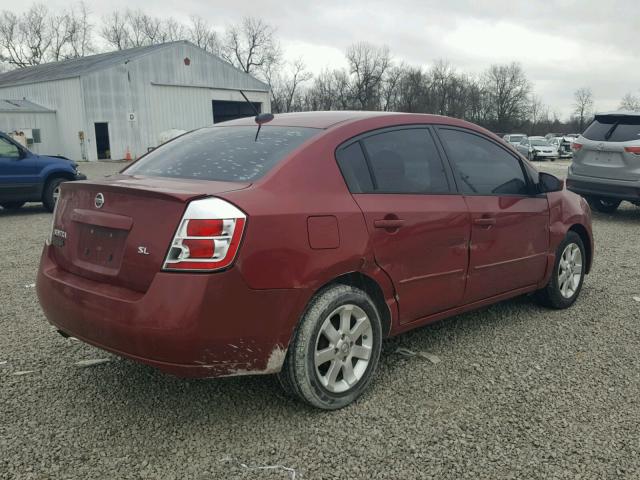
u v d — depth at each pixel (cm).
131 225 306
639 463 290
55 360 411
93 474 279
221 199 294
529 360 414
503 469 285
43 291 348
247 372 303
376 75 8031
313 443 306
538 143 4016
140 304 290
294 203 316
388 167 374
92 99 3388
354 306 339
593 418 334
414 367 400
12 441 306
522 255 463
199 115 3875
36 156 1219
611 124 1077
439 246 387
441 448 302
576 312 524
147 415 334
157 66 3628
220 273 286
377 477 279
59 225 357
